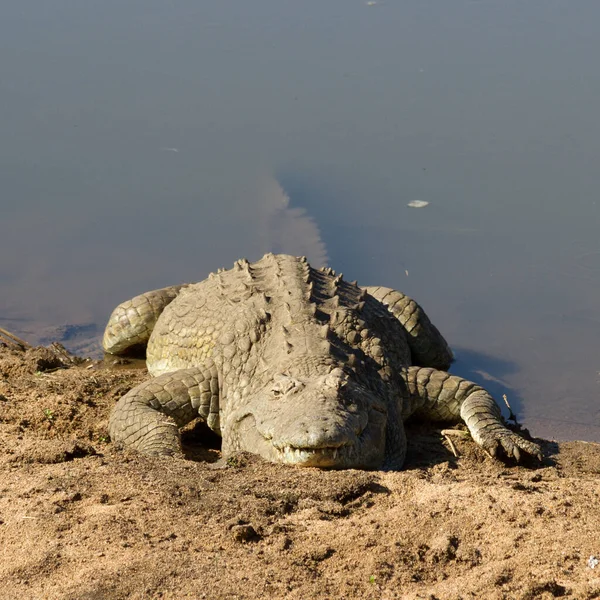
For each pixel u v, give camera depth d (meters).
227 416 35.62
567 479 26.67
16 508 24.41
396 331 42.66
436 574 20.48
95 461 28.58
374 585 20.02
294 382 31.84
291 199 67.56
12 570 20.97
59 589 20.05
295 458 28.41
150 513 23.81
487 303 54.53
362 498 25.23
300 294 39.44
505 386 45.97
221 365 37.66
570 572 19.83
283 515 24.02
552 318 52.72
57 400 37.66
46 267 59.72
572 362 48.31
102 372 45.06
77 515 23.78
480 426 35.25
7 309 54.94
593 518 22.45
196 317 42.00
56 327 53.12
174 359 42.53
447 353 47.91
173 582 20.14
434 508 23.70
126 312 47.69
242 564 20.95
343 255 59.91
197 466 28.70
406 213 65.75
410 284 56.19
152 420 34.16
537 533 21.75
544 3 109.44
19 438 31.69
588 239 61.69
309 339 35.84
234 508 24.16
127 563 20.95
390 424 34.16
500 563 20.44
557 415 42.97
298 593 19.64
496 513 23.03
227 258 60.09
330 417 28.98
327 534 22.44
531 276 57.44
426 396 37.66
